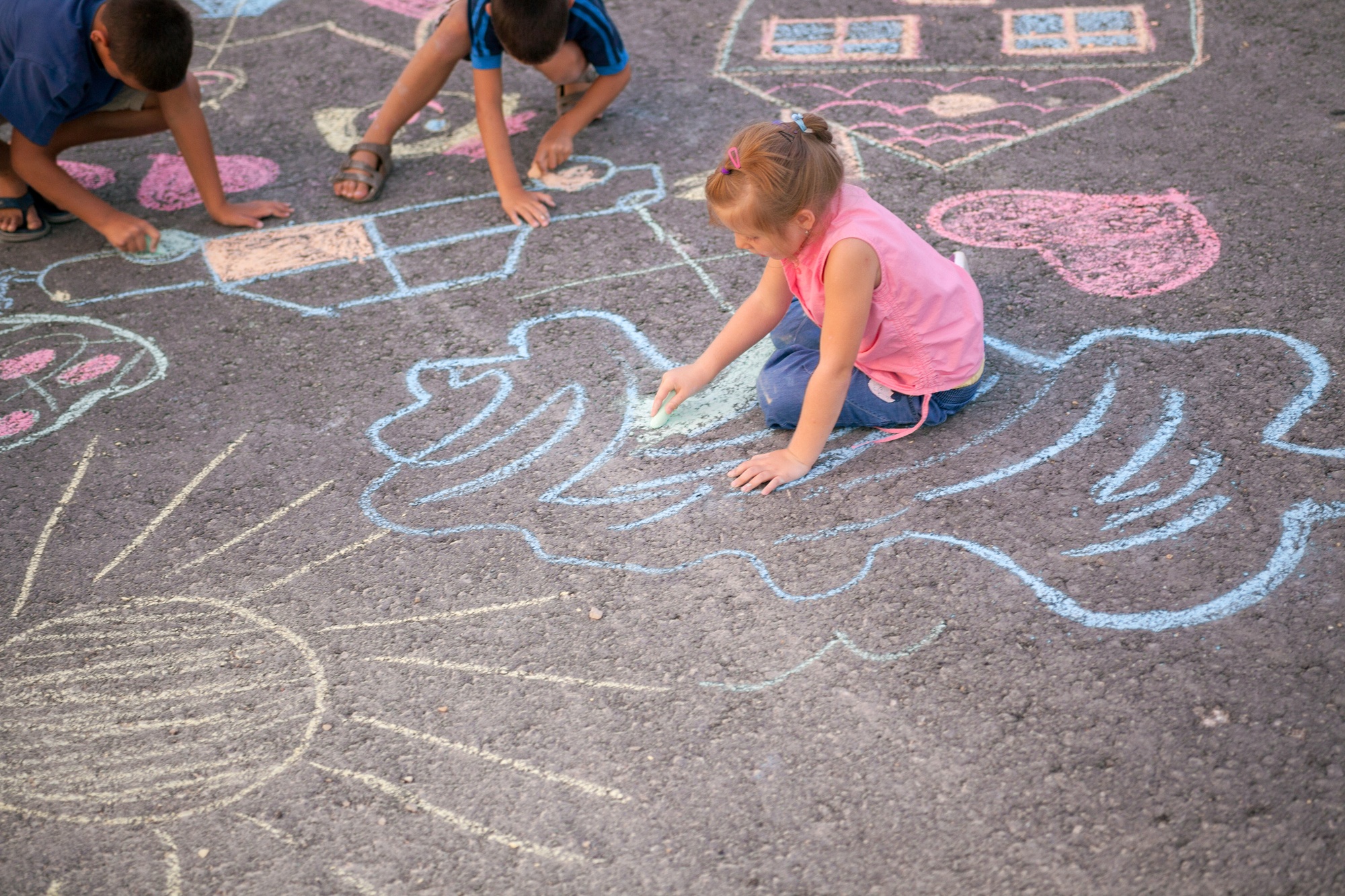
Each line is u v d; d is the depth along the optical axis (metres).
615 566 2.36
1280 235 3.06
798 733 2.02
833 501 2.46
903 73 4.05
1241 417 2.54
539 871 1.85
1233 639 2.08
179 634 2.30
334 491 2.61
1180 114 3.64
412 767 2.03
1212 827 1.81
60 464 2.75
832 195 2.16
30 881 1.91
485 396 2.85
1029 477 2.46
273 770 2.04
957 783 1.92
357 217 3.60
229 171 3.86
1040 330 2.86
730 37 4.38
